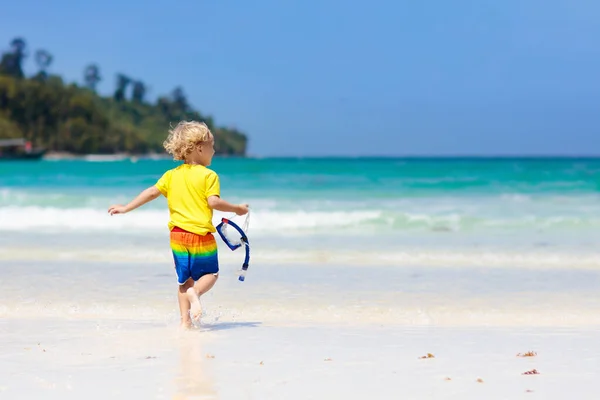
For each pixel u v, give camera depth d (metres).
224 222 5.19
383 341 4.87
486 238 11.85
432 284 7.63
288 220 14.09
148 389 3.63
